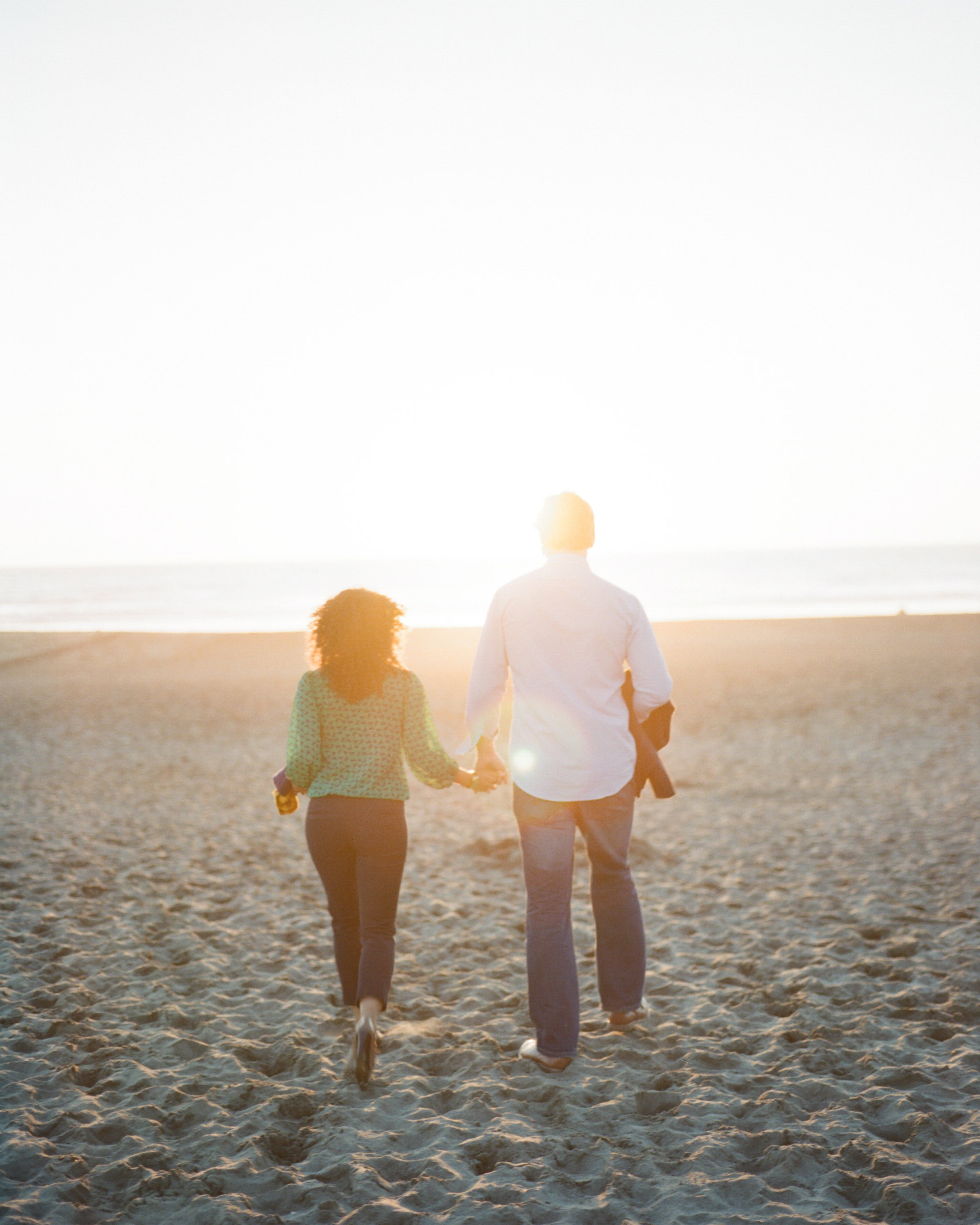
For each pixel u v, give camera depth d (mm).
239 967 4379
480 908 5445
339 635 3076
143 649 24219
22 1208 2320
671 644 22953
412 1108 2961
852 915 5172
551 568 3277
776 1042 3457
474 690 3256
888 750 11078
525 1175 2551
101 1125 2787
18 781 9820
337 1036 3582
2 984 4059
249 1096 3039
